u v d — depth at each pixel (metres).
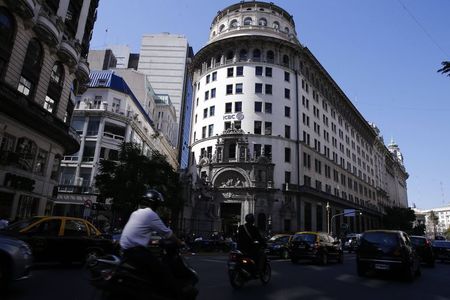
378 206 94.06
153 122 67.06
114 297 5.01
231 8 62.09
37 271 11.09
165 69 108.25
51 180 26.70
